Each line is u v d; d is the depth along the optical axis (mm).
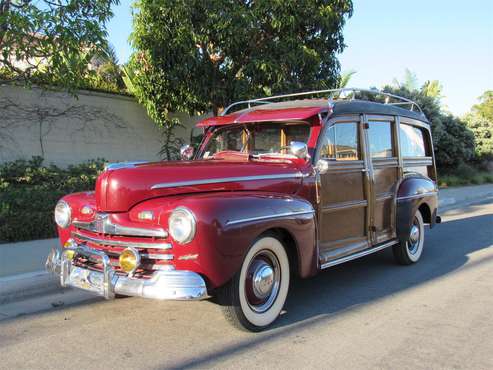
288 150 5234
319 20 10578
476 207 14852
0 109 10117
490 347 4027
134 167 4180
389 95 6645
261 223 4051
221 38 10297
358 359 3783
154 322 4594
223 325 4504
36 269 5895
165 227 3791
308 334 4297
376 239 6078
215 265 3742
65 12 7566
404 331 4383
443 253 7879
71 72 7855
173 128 13539
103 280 3908
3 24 7109
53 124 10984
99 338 4211
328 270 6754
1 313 4902
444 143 22344
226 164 4633
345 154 5555
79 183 9078
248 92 10586
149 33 10367
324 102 5449
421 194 6969
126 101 12445
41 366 3652
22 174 9242
